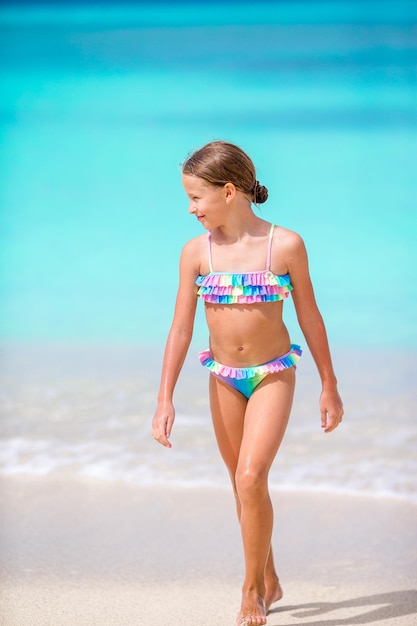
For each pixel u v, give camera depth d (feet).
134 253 69.82
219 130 114.52
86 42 172.24
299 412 38.45
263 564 21.54
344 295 57.67
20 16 203.51
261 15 192.54
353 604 23.41
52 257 69.15
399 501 29.96
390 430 36.17
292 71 148.66
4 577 24.81
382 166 98.43
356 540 27.30
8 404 39.96
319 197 86.63
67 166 101.19
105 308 56.08
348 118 119.96
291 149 105.81
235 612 22.79
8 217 81.92
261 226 22.79
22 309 55.93
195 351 46.85
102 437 36.27
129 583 24.54
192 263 22.98
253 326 22.48
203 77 147.33
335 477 31.96
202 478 32.37
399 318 52.54
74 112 126.62
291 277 22.66
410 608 23.06
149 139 111.65
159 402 22.45
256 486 20.99
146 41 173.17
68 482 32.01
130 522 28.76
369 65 149.07
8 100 133.08
